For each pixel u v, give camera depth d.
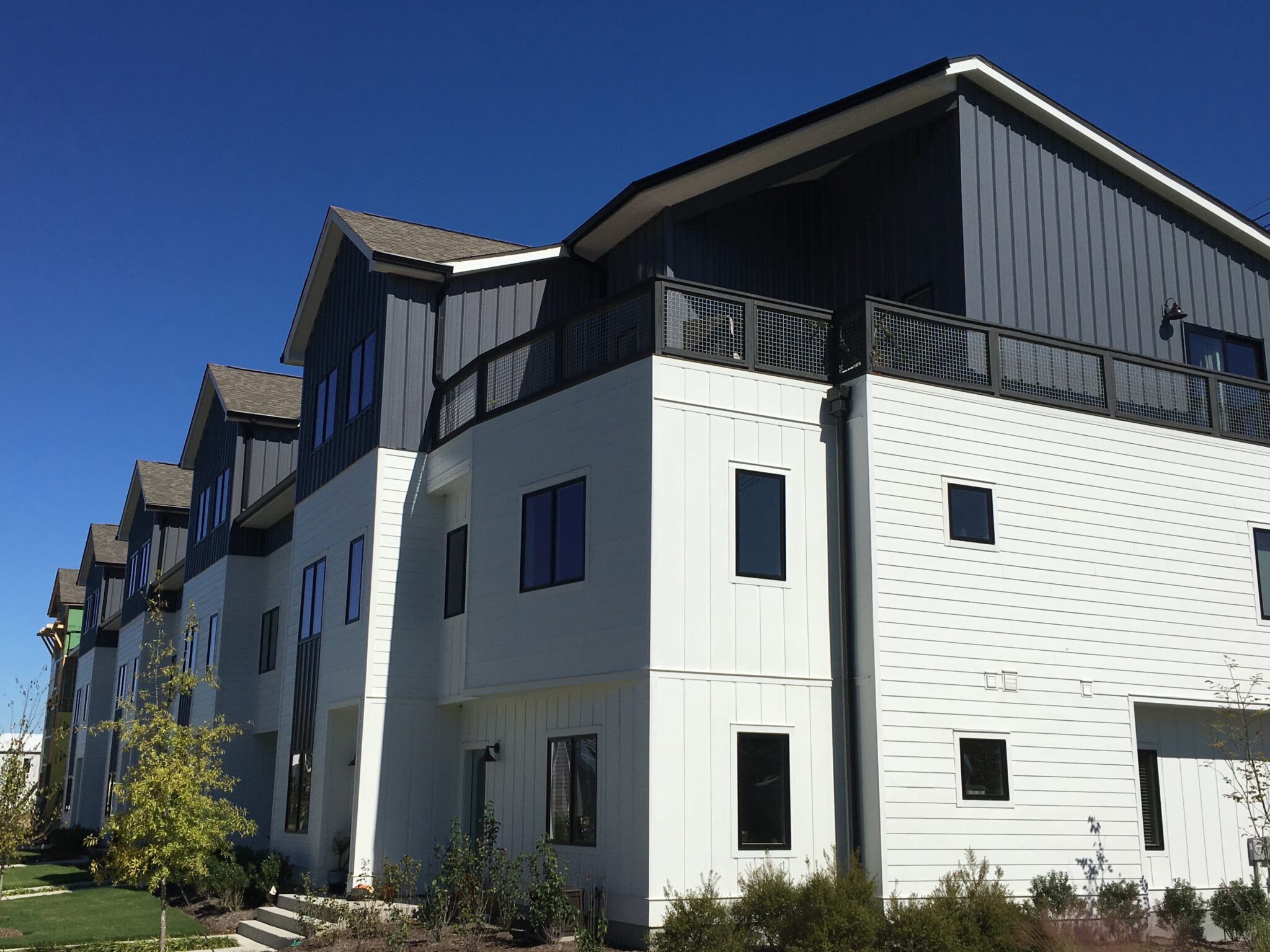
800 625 14.15
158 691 34.28
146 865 13.40
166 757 14.25
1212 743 16.20
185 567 32.69
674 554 13.65
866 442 14.34
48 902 20.47
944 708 13.97
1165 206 19.39
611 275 20.44
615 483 14.29
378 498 18.47
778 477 14.45
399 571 18.42
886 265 18.09
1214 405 17.17
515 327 20.00
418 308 19.39
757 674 13.77
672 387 14.10
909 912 11.14
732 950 10.98
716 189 18.27
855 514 14.35
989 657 14.41
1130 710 15.20
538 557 15.38
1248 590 16.66
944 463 14.72
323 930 14.65
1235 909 14.07
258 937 16.20
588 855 13.91
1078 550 15.38
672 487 13.82
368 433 19.23
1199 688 15.82
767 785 13.55
